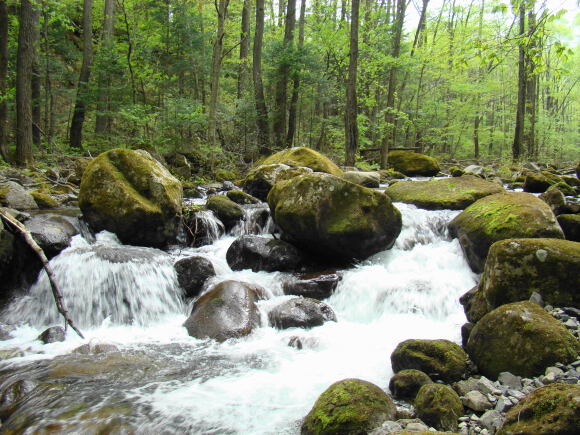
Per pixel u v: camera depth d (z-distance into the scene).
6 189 8.62
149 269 6.08
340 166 15.25
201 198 10.97
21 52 12.85
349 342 4.90
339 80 20.25
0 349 4.75
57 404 3.57
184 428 3.28
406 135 25.39
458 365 3.72
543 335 3.54
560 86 34.00
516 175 13.94
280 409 3.55
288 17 18.67
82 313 5.61
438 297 5.57
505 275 4.56
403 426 2.99
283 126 19.00
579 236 6.29
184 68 19.31
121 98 17.97
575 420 2.44
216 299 5.53
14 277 6.09
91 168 7.34
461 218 7.09
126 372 4.18
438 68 23.27
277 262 6.82
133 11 22.39
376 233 6.74
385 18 22.73
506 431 2.67
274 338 5.05
